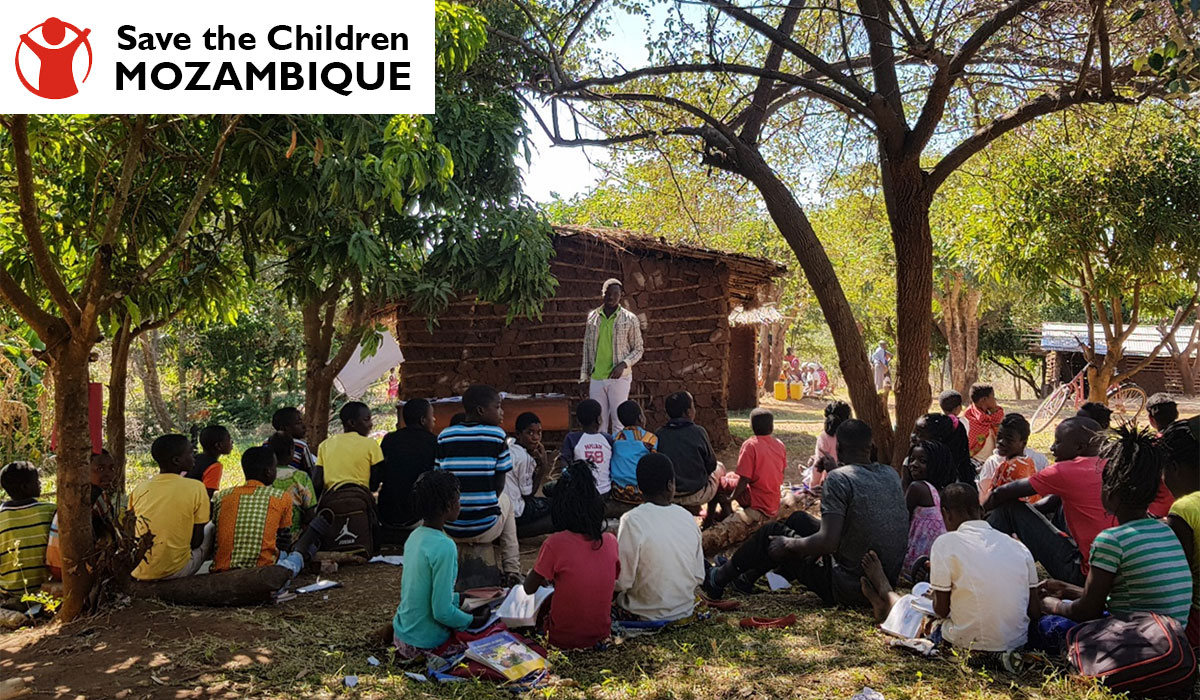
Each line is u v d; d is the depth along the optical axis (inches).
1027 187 449.4
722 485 291.1
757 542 214.2
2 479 219.6
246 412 809.5
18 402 368.8
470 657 163.9
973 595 163.3
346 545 249.9
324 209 278.8
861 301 1050.1
